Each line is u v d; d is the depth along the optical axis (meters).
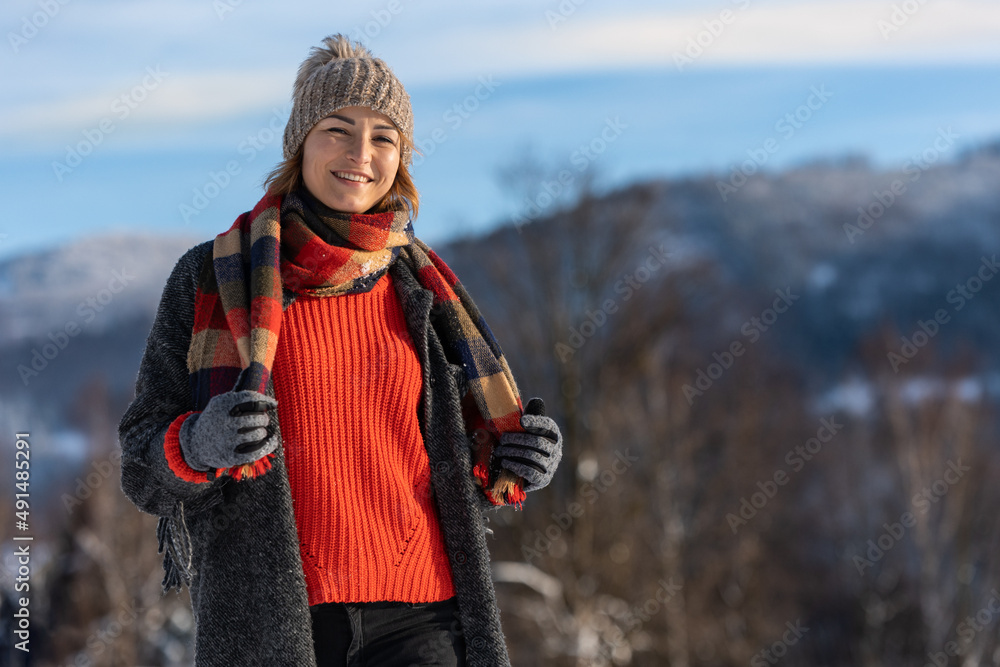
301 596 1.80
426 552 1.93
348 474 1.89
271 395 1.87
